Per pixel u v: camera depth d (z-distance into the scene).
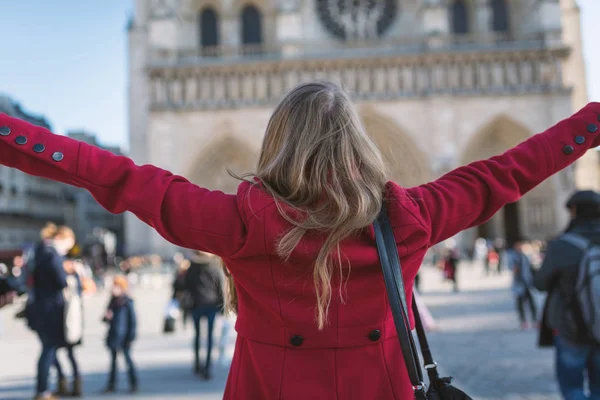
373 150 2.96
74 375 12.87
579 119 3.28
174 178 2.95
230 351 18.69
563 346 8.23
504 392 12.36
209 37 73.44
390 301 2.68
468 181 3.07
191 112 68.50
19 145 2.73
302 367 2.69
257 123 67.94
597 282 7.82
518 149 3.22
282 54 68.25
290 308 2.69
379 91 67.50
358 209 2.66
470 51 66.88
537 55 67.06
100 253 61.38
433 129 66.44
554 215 67.81
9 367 16.53
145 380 14.47
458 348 17.86
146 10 77.81
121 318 13.29
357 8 71.62
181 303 21.77
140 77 76.56
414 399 2.85
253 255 2.72
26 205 77.50
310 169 2.84
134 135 75.62
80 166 2.77
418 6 71.06
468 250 69.69
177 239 2.79
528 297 21.61
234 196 2.89
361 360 2.71
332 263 2.64
